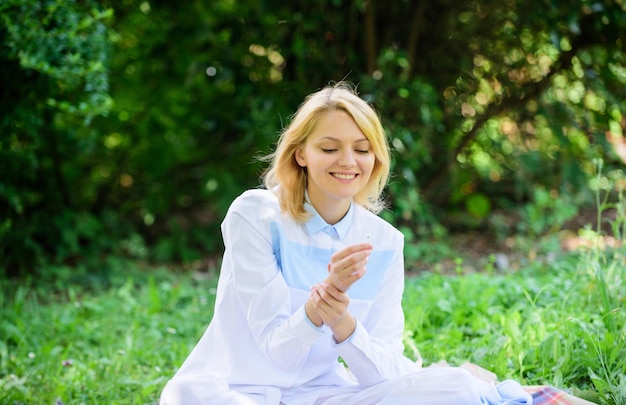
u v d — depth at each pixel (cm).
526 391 287
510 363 349
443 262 626
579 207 748
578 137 741
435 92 692
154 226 774
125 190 782
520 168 755
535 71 698
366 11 660
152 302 503
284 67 702
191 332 455
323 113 248
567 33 659
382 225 274
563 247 647
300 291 258
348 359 247
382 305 270
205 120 723
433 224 688
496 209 784
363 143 250
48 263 659
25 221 676
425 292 461
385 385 254
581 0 599
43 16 451
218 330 261
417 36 693
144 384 342
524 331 372
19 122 528
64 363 388
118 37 532
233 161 755
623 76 707
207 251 707
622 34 648
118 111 725
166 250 683
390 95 661
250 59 696
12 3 429
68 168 724
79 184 750
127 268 639
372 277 268
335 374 268
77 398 346
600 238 428
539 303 421
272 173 273
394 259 272
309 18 658
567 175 728
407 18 695
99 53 474
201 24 685
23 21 436
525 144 752
